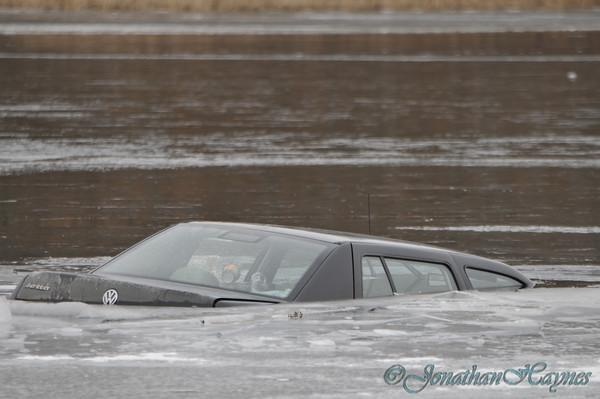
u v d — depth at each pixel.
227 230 30.95
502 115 116.00
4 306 28.31
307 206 68.88
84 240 56.94
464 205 70.31
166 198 70.88
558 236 60.62
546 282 47.69
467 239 59.12
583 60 161.38
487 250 56.22
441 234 60.38
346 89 132.38
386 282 30.33
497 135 104.12
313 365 22.80
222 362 22.88
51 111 113.62
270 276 29.03
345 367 22.72
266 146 95.69
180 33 191.12
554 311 29.81
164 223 62.62
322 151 93.31
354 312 28.08
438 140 100.81
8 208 66.31
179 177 79.31
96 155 89.69
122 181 77.31
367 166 85.62
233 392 20.53
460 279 32.16
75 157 88.56
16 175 79.31
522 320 28.36
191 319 26.70
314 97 126.31
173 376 21.62
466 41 185.88
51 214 64.62
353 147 95.88
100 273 30.17
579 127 109.38
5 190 72.88
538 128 108.44
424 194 74.06
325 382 21.42
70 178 78.38
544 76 144.75
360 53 166.88
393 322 27.28
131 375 21.67
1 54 155.75
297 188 75.38
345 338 25.33
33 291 30.02
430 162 88.38
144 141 97.75
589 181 80.88
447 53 168.75
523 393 21.00
